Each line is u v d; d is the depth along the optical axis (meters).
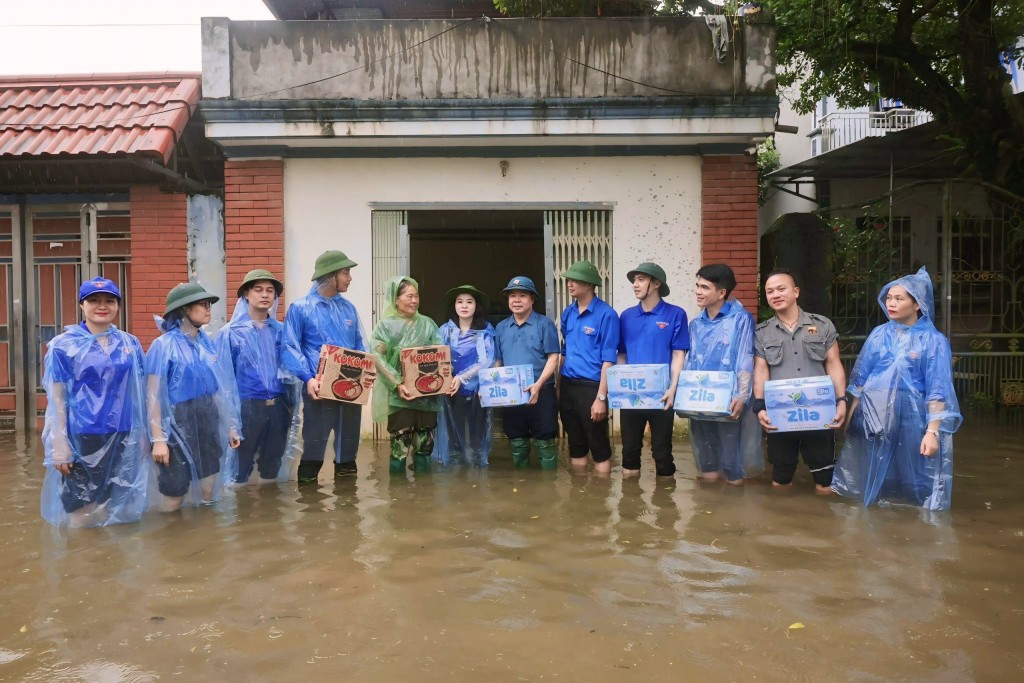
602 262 8.27
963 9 10.33
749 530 4.72
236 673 2.96
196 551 4.42
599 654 3.09
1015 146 10.20
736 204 8.14
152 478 5.33
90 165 8.79
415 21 7.89
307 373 5.98
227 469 6.02
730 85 7.89
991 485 5.89
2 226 9.45
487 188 8.23
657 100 7.66
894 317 5.37
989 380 9.90
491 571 4.04
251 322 6.04
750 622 3.38
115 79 9.04
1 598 3.74
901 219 9.54
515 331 6.64
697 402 5.79
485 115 7.70
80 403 4.96
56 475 5.00
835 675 2.91
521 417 6.59
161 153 7.84
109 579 3.99
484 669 2.97
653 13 11.37
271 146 8.03
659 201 8.22
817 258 8.89
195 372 5.42
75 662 3.06
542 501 5.45
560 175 8.23
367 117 7.71
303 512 5.23
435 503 5.43
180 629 3.36
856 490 5.49
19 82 9.12
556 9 11.02
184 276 9.19
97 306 5.01
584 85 7.92
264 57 7.87
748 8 8.25
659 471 6.23
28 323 9.46
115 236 9.35
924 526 4.80
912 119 16.28
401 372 6.36
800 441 5.73
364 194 8.19
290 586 3.85
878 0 10.40
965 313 10.02
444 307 7.07
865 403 5.40
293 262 8.20
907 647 3.14
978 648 3.13
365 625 3.38
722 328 5.92
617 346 6.42
